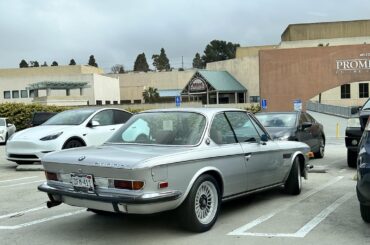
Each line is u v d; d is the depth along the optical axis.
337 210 7.40
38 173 12.49
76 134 12.80
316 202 8.02
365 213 6.41
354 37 71.62
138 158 5.66
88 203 5.88
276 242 5.77
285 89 39.16
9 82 73.19
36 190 9.79
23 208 8.03
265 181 7.63
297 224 6.59
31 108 32.47
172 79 95.69
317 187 9.47
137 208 5.49
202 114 6.80
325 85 38.59
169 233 6.22
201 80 69.31
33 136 12.64
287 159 8.28
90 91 69.56
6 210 7.91
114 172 5.64
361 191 5.85
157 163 5.58
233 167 6.77
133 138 6.86
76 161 5.97
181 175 5.87
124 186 5.60
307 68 38.88
